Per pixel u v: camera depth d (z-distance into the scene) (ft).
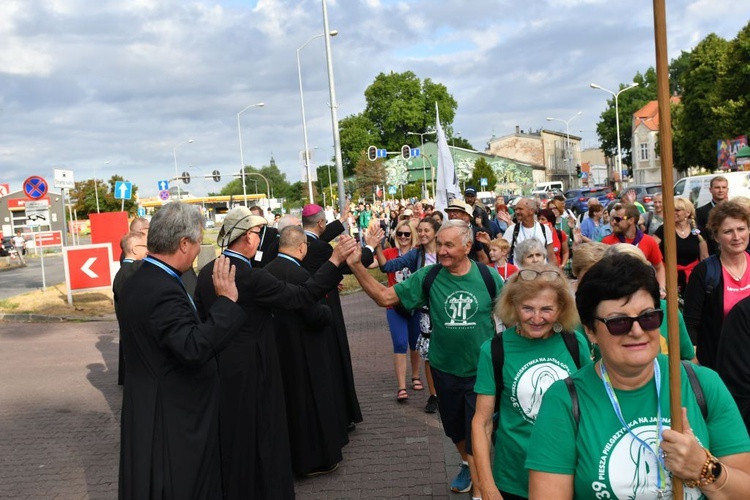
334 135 66.44
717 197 25.05
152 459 10.43
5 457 20.36
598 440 6.43
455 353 14.19
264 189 416.46
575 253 13.32
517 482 10.44
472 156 283.79
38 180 57.47
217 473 11.26
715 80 157.79
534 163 365.61
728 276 13.82
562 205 43.42
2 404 26.40
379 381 26.37
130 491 10.44
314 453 17.13
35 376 30.99
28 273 89.10
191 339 10.50
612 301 6.25
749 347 10.19
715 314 13.87
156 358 10.64
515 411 10.48
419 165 271.90
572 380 6.77
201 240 11.32
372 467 17.67
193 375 10.88
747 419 10.12
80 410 25.16
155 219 11.02
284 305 13.82
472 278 14.08
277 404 14.15
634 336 6.19
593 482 6.43
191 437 10.69
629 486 6.32
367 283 14.57
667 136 6.20
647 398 6.43
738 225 13.47
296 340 17.07
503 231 42.37
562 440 6.57
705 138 161.17
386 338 34.88
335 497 15.99
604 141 304.09
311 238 21.17
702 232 25.23
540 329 10.26
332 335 19.79
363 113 300.20
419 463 17.70
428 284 14.37
